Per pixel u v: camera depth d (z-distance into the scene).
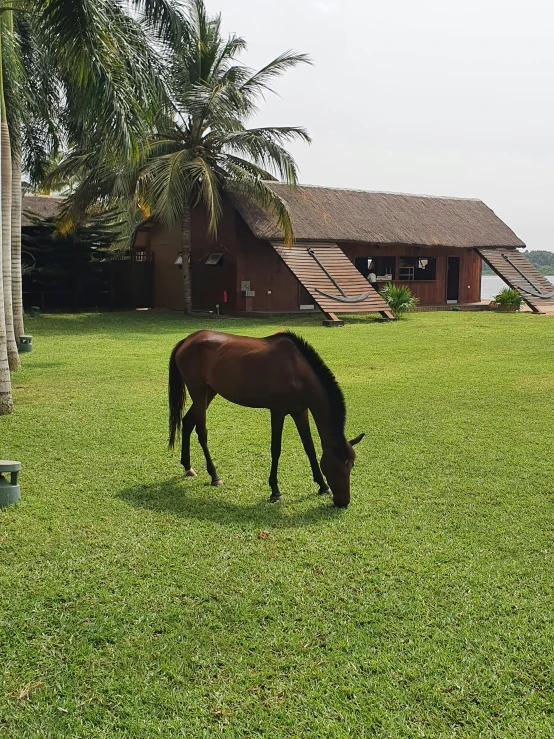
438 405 10.34
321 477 6.42
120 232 29.70
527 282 28.97
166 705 3.43
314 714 3.37
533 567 4.88
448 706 3.41
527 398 10.80
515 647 3.89
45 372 13.31
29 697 3.50
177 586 4.62
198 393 6.76
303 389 6.07
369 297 23.66
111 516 5.87
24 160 18.02
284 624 4.13
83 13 9.69
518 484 6.68
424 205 31.67
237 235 25.52
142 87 11.68
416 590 4.53
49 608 4.33
